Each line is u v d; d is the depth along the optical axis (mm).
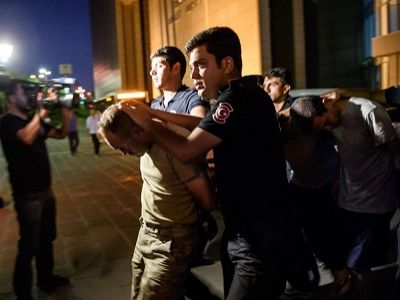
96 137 14734
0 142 3467
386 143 2596
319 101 2787
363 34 8375
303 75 9516
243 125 1898
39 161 3494
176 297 2287
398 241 2680
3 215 6676
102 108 4109
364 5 8266
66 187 8914
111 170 11180
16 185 3449
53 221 3836
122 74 24953
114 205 7047
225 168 1954
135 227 5715
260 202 1937
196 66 2010
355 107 2676
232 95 1898
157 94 22750
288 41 9430
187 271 2287
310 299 3049
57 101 3682
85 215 6449
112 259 4594
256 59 9383
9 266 4512
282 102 3758
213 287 3170
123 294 3773
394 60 6172
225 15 10641
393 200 2783
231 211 1989
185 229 2221
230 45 1991
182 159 1922
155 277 2234
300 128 2820
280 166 2018
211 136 1862
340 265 2957
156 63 3084
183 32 13820
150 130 1979
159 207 2201
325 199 3135
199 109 2764
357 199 2758
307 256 2055
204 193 2154
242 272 1988
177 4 14195
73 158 14492
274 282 1998
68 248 4977
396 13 6773
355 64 8602
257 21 9219
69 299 3699
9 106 3432
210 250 3863
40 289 3879
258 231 1937
